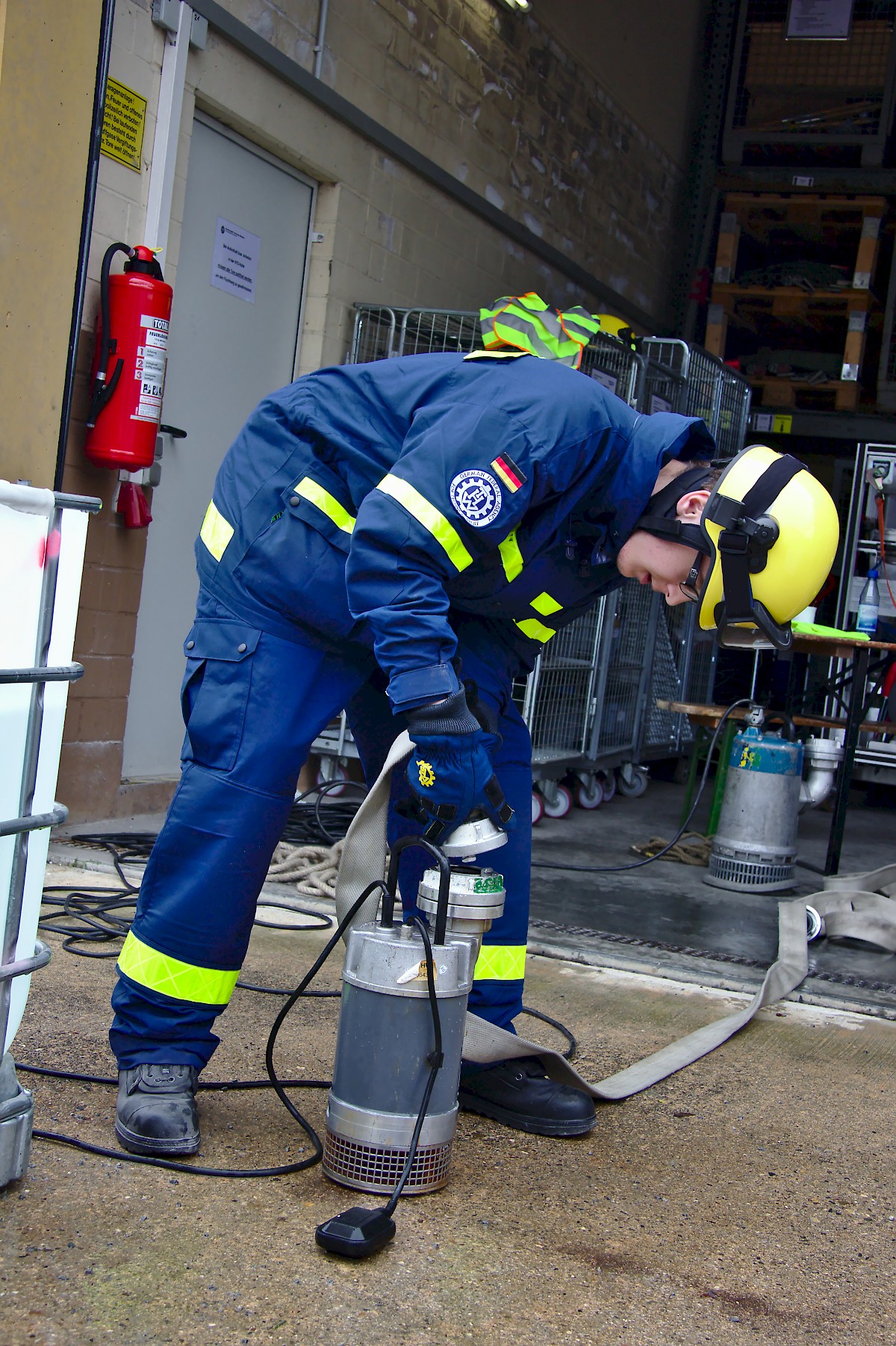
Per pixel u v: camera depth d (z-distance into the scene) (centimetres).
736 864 462
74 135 179
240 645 197
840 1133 229
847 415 832
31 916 165
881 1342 155
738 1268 171
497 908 186
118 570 433
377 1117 179
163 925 194
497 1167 199
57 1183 173
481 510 173
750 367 884
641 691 660
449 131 612
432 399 192
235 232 489
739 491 189
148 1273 151
